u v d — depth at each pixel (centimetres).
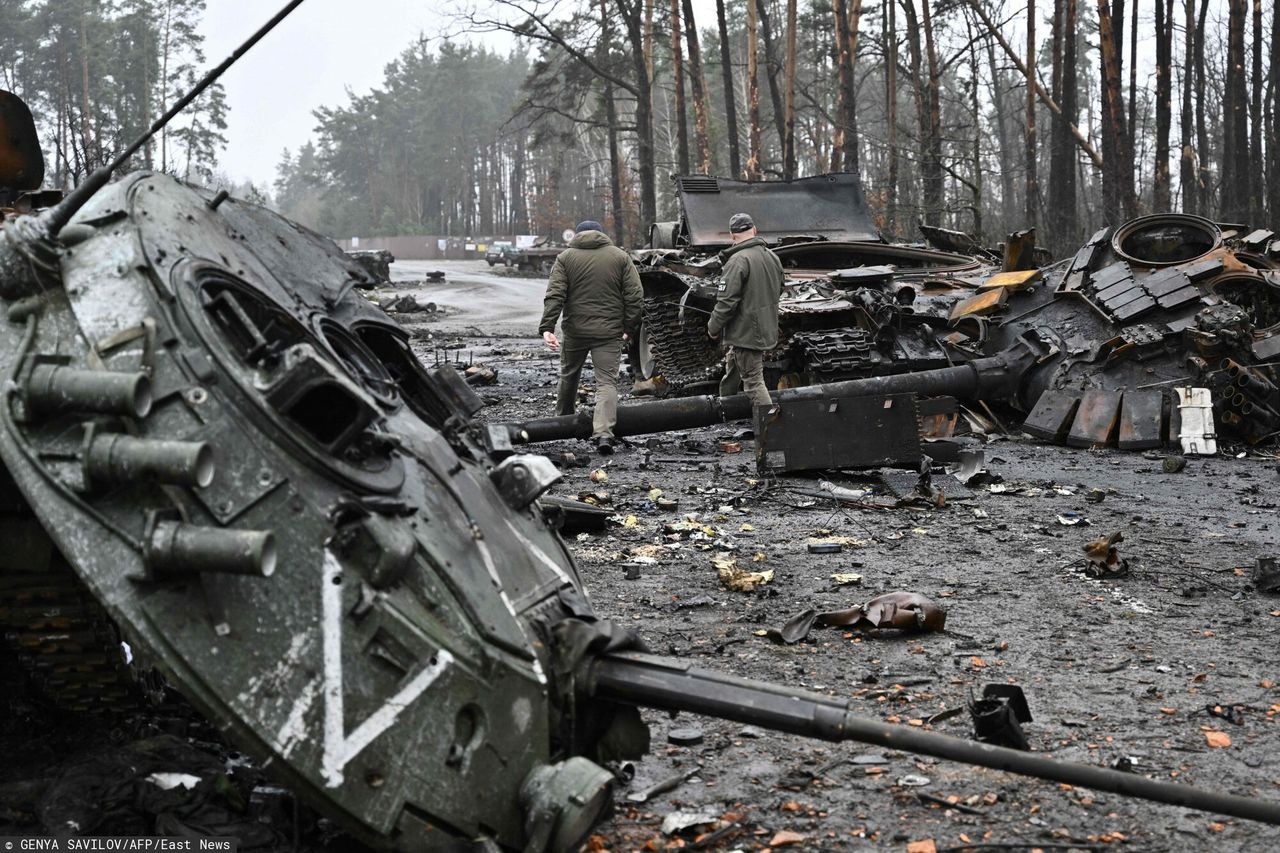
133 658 419
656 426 1135
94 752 405
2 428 322
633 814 409
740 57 5894
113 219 369
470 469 430
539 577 398
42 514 311
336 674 308
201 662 298
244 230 445
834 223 1836
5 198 584
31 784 385
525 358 2281
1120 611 648
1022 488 980
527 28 3825
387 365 491
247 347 355
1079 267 1316
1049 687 533
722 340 1150
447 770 317
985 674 550
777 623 628
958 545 794
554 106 4425
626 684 360
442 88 8838
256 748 298
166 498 311
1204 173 3909
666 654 575
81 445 316
